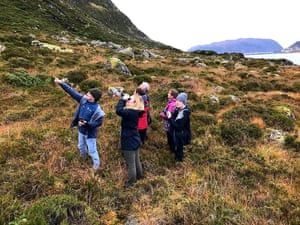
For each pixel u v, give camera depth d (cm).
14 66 1201
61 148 514
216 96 1039
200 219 345
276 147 625
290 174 497
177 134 528
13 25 2608
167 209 366
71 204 342
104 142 559
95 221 338
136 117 442
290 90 1505
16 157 478
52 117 712
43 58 1460
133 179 450
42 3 4069
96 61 1591
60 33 3002
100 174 464
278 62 3616
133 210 378
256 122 779
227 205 373
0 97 878
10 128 606
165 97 927
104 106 816
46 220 317
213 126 700
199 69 1834
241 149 575
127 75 1344
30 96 909
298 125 834
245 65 2752
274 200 402
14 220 315
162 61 2056
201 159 527
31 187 394
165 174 490
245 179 460
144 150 559
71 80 1123
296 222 352
